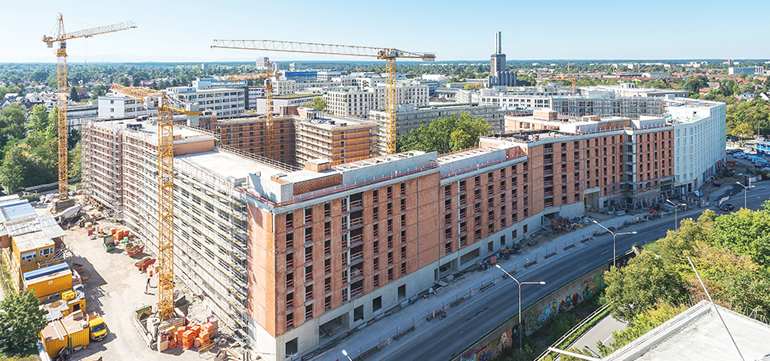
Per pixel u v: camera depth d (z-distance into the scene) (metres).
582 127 154.62
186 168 102.94
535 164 140.12
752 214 101.75
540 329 96.94
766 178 197.75
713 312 57.75
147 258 119.88
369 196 91.88
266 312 80.94
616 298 87.56
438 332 90.44
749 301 74.06
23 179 190.38
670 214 156.00
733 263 86.44
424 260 105.88
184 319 92.69
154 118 161.00
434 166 105.69
